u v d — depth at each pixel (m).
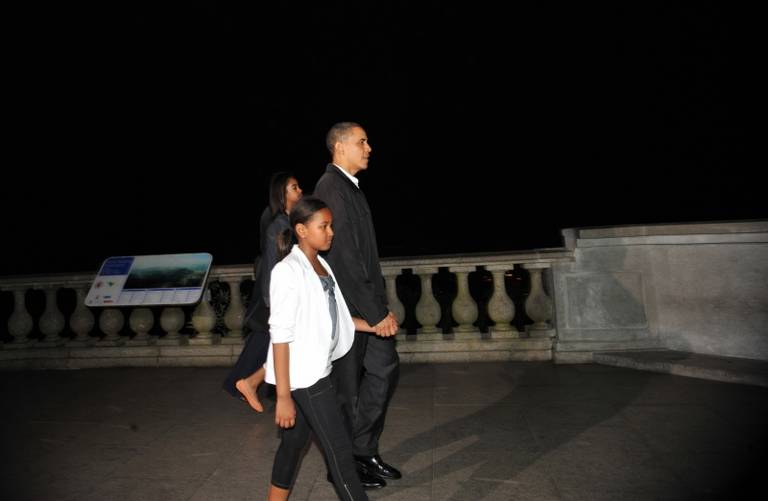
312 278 2.38
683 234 5.01
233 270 5.66
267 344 3.74
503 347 5.41
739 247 4.80
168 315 5.73
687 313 5.07
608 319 5.29
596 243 5.30
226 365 5.64
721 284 4.89
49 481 3.24
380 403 3.10
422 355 5.48
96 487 3.16
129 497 3.03
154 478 3.26
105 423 4.17
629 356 5.03
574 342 5.31
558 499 2.82
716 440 3.41
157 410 4.42
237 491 3.08
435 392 4.59
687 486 2.89
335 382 3.08
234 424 4.09
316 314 2.35
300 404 2.35
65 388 5.05
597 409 4.04
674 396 4.20
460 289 5.55
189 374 5.39
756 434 3.46
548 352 5.38
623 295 5.27
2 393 4.94
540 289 5.46
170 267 5.55
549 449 3.41
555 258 5.35
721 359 4.78
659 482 2.94
